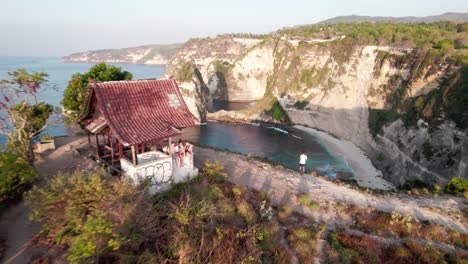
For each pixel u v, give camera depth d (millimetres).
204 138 74375
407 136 50406
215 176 21391
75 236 11430
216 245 12391
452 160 39688
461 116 40562
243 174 24578
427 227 19047
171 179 18359
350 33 94938
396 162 50969
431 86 52531
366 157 61062
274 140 72375
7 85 20922
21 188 16703
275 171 26984
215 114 99188
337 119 78750
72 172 19984
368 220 19344
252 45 145125
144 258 10797
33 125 24000
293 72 98062
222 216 15242
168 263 11188
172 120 18672
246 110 99500
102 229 10617
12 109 21391
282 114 92938
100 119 19094
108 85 17562
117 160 20766
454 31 75688
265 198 20000
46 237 12930
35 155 23453
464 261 15789
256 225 15422
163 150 20859
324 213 19875
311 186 24484
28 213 15039
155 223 12859
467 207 23562
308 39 111938
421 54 58344
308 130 81938
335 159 59500
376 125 63938
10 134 21719
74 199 12484
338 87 81625
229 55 149250
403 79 61719
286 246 15352
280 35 133875
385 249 16578
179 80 99500
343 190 24875
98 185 12859
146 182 15883
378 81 68938
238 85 137625
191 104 95438
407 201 24031
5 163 15641
